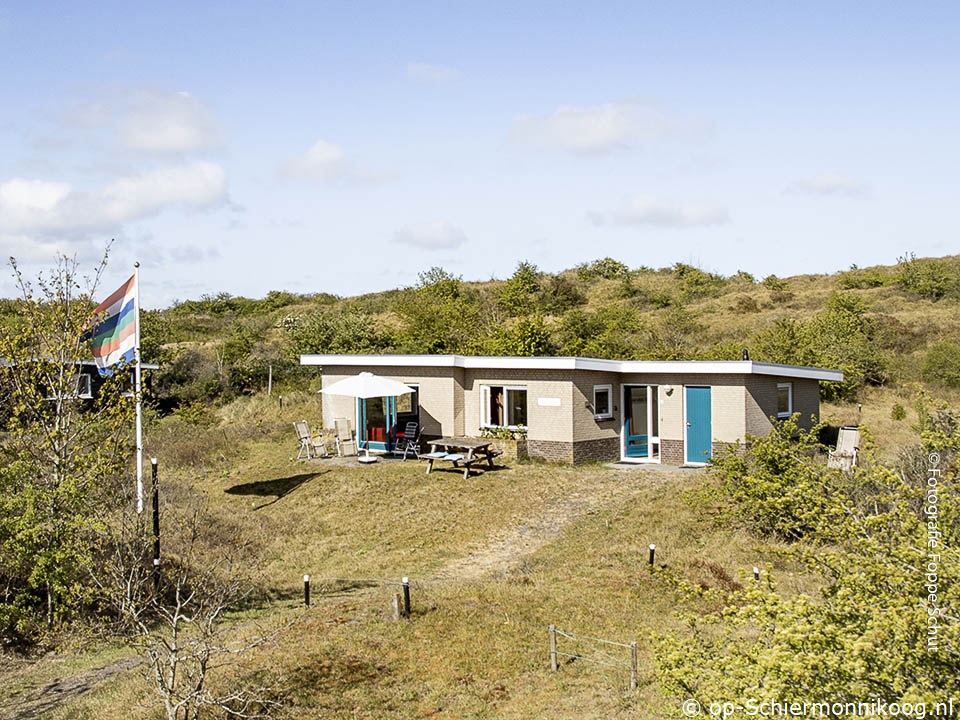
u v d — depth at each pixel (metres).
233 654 13.20
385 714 11.24
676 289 70.25
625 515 20.36
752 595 7.01
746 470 18.12
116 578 13.87
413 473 25.25
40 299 16.88
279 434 32.53
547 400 25.95
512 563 17.83
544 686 12.02
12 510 15.10
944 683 6.07
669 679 7.61
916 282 61.75
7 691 12.54
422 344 43.41
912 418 30.86
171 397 42.66
